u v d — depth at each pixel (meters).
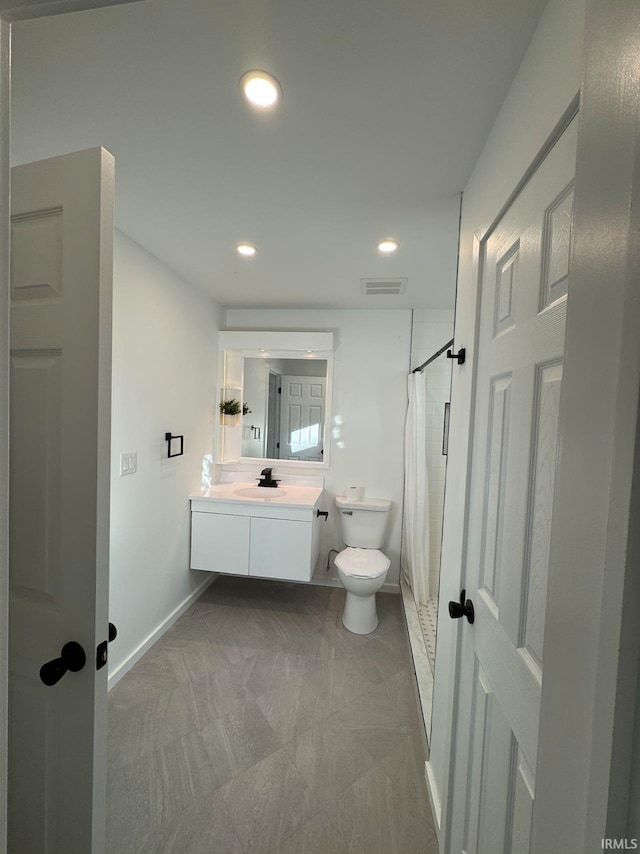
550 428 0.64
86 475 0.74
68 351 0.75
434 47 0.80
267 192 1.38
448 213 1.50
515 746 0.72
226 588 2.91
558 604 0.39
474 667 0.96
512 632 0.74
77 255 0.74
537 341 0.69
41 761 0.79
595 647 0.33
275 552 2.51
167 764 1.42
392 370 2.94
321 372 3.05
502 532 0.82
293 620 2.48
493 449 0.90
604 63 0.35
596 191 0.36
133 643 1.99
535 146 0.73
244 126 1.05
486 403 0.96
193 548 2.58
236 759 1.45
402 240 1.75
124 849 1.14
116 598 1.84
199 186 1.35
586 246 0.37
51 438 0.78
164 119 1.03
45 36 0.79
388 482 2.97
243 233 1.72
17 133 1.09
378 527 2.79
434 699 1.38
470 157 1.14
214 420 2.94
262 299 2.80
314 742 1.54
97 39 0.80
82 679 0.76
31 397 0.79
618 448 0.31
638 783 0.29
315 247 1.85
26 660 0.80
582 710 0.34
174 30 0.78
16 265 0.79
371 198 1.40
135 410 1.94
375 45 0.80
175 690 1.82
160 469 2.19
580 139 0.39
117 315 1.77
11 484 0.82
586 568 0.35
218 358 2.97
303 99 0.94
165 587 2.29
